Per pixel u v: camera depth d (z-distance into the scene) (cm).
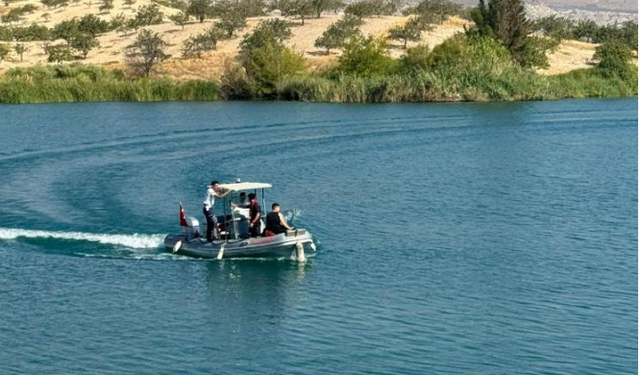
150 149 7800
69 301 3591
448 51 13550
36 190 5766
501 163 6981
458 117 10319
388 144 8100
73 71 14600
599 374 2877
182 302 3572
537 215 5053
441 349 3080
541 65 15200
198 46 16750
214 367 2964
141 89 13712
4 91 13200
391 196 5597
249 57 14050
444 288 3712
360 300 3562
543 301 3547
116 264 4050
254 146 7981
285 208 5222
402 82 12731
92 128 9444
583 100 12875
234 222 4166
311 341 3166
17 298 3622
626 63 14550
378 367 2933
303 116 10538
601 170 6625
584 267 4000
